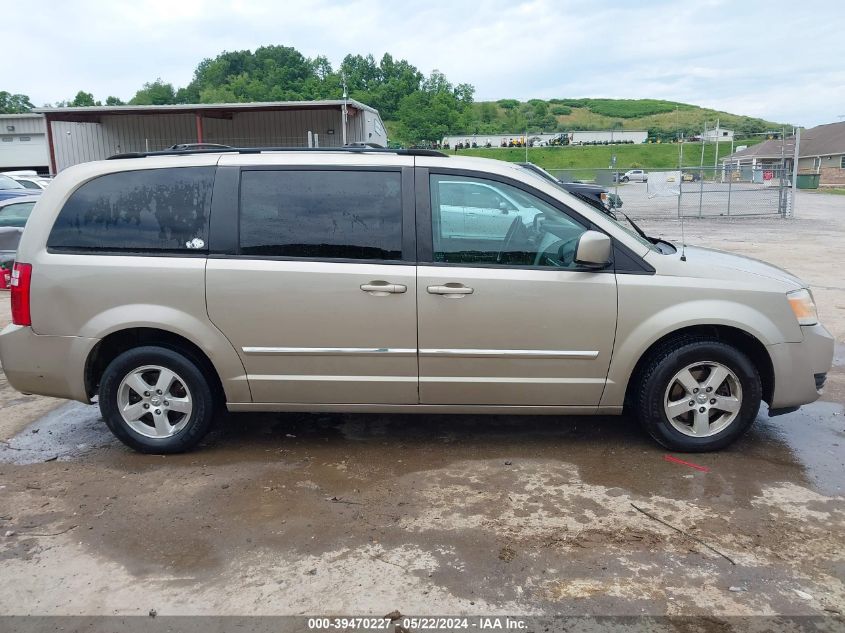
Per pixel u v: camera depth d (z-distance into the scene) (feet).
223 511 12.04
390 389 13.92
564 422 16.24
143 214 13.84
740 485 12.91
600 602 9.42
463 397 13.97
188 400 14.17
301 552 10.71
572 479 13.20
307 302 13.51
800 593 9.62
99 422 16.57
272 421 16.43
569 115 604.08
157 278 13.58
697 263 13.91
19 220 37.63
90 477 13.48
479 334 13.53
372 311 13.48
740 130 467.11
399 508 12.10
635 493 12.60
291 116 93.45
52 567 10.38
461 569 10.21
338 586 9.82
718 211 95.76
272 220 13.67
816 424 16.15
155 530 11.42
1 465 14.08
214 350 13.73
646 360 14.07
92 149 96.02
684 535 11.13
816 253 47.91
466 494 12.62
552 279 13.44
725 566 10.26
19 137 136.98
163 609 9.36
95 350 13.99
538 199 13.74
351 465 13.92
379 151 14.07
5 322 27.02
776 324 13.71
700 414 14.07
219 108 87.61
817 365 14.02
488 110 505.66
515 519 11.69
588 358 13.65
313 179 13.78
